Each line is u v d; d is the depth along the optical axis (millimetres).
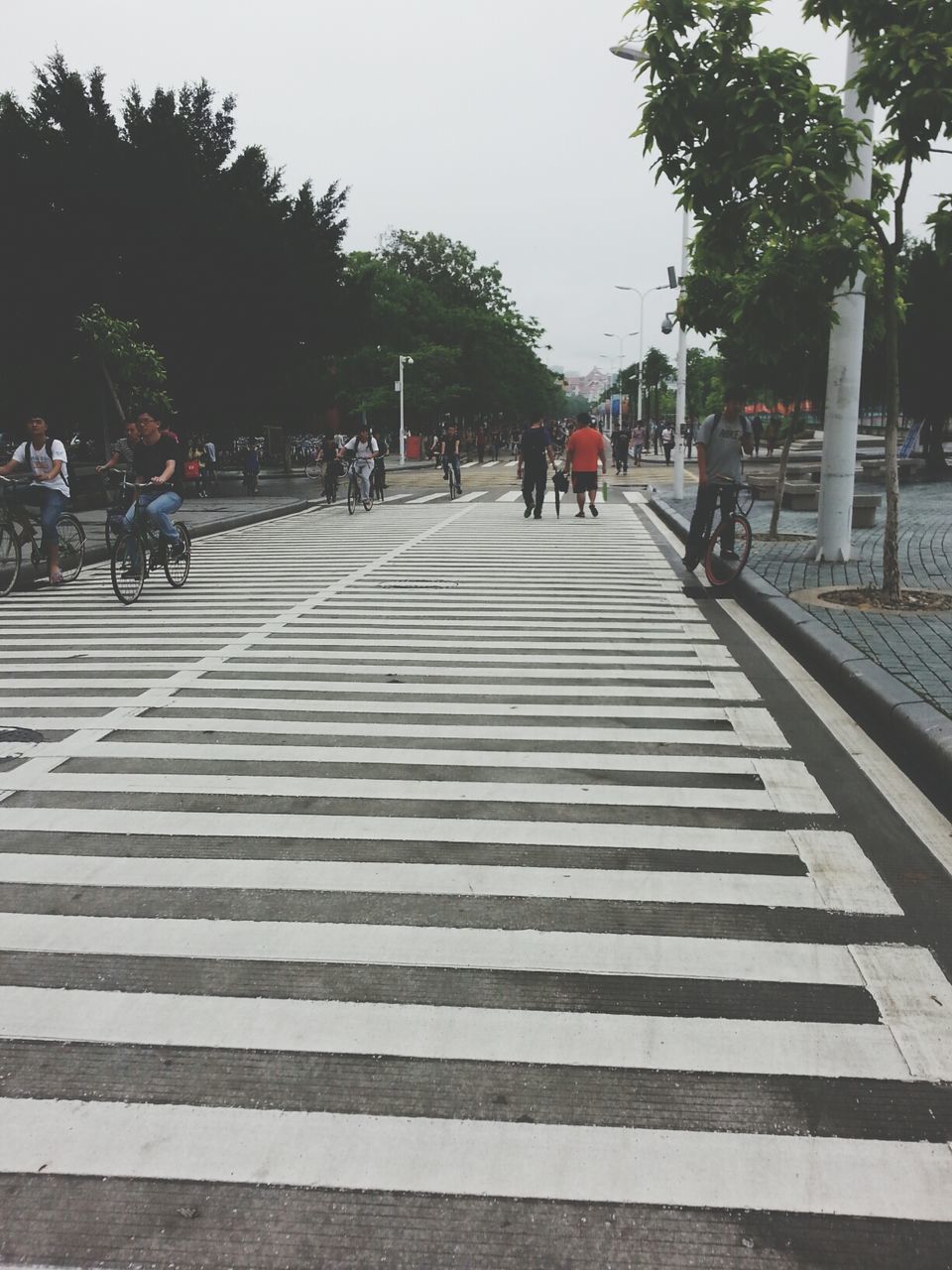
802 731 5641
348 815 4391
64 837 4152
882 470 27641
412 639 8188
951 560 11648
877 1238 2113
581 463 20250
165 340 29281
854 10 7582
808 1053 2723
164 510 10414
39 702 6277
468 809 4461
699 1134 2414
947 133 7680
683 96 8438
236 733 5598
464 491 29766
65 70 28734
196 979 3090
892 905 3570
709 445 10531
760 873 3818
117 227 26422
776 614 8484
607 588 10891
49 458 11438
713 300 13031
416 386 61031
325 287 34062
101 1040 2787
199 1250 2090
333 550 14977
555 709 6078
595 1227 2143
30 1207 2197
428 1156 2348
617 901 3592
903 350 29609
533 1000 2977
